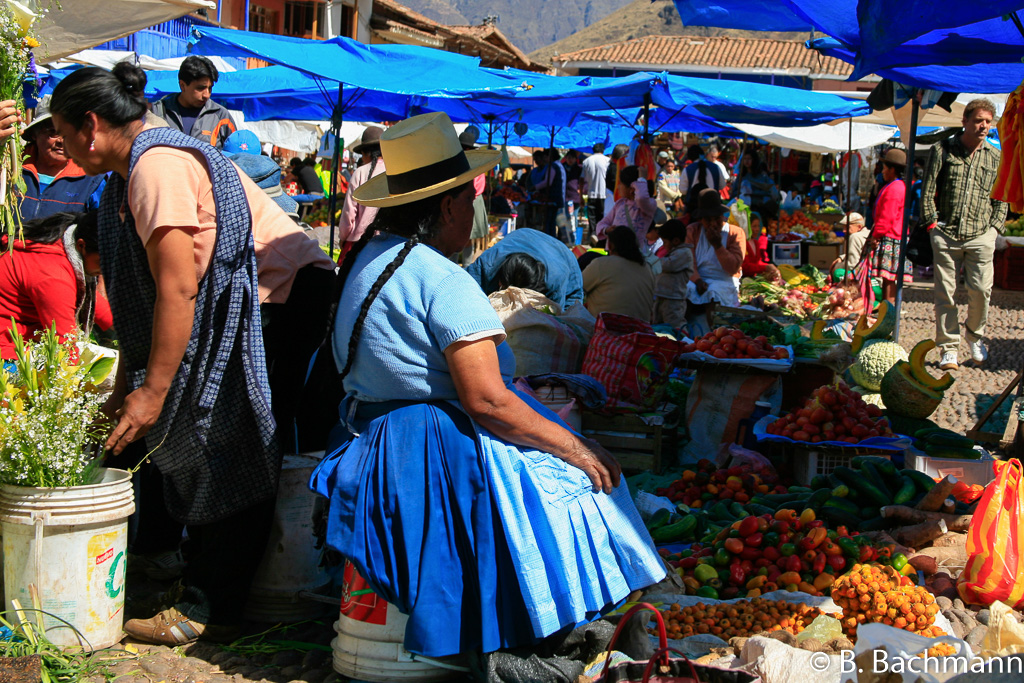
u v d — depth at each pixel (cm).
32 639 299
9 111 346
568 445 297
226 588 335
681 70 3988
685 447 593
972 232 852
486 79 913
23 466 309
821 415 512
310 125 1772
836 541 385
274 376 354
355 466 290
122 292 329
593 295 695
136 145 309
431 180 295
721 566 387
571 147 1961
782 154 2400
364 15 2634
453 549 284
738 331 604
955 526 406
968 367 896
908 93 766
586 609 288
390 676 296
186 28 2009
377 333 289
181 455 329
